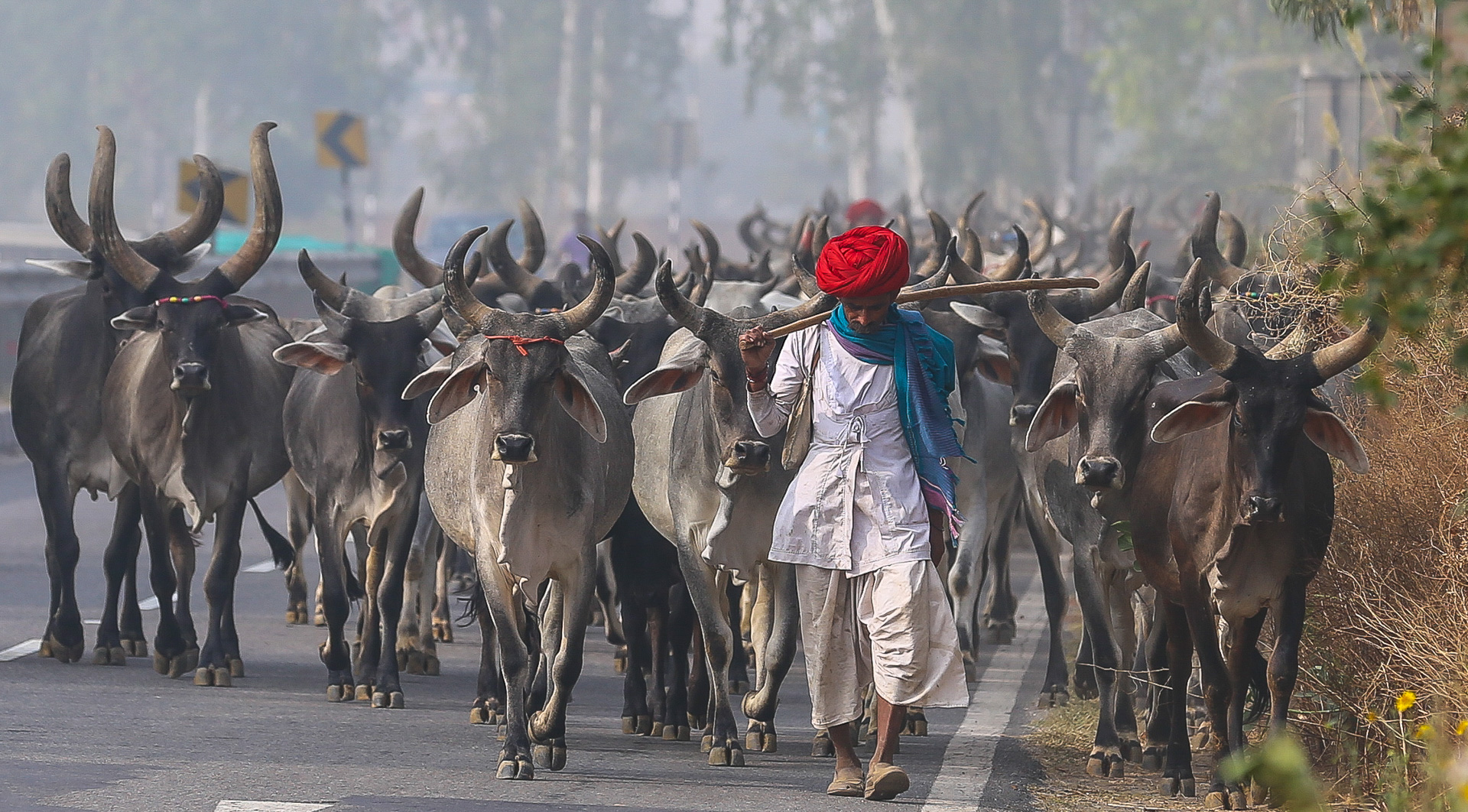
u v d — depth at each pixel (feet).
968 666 99.19
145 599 121.29
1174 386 73.00
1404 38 85.92
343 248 339.98
